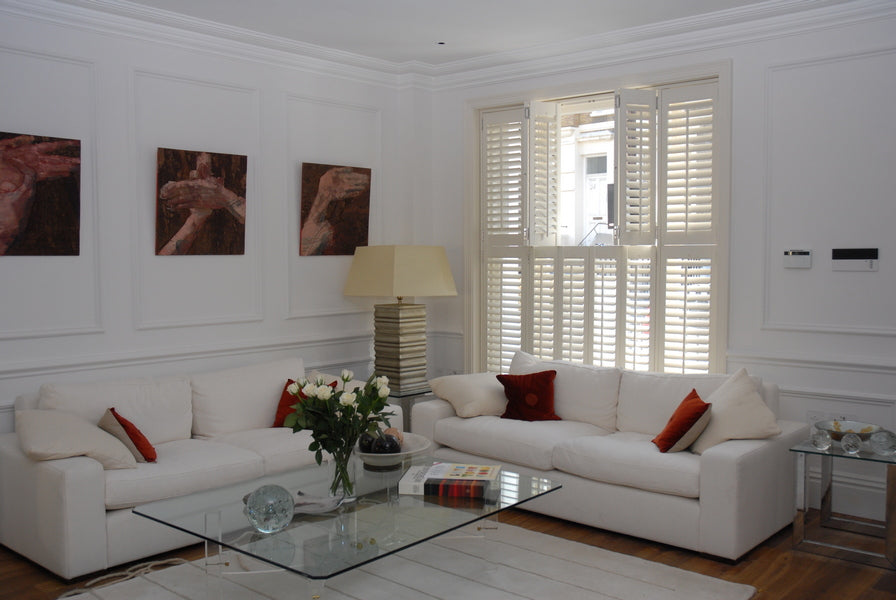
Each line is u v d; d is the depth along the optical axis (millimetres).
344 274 5465
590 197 5398
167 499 3246
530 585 3254
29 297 3979
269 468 3924
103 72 4203
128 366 4355
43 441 3373
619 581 3285
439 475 3395
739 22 4367
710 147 4594
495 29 4668
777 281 4355
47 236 4004
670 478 3598
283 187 5066
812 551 3619
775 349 4379
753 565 3469
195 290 4641
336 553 2689
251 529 2914
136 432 3703
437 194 5871
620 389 4426
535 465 4070
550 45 5008
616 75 4934
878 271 4035
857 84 4059
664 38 4656
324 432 3170
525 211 5312
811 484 3924
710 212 4605
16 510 3574
